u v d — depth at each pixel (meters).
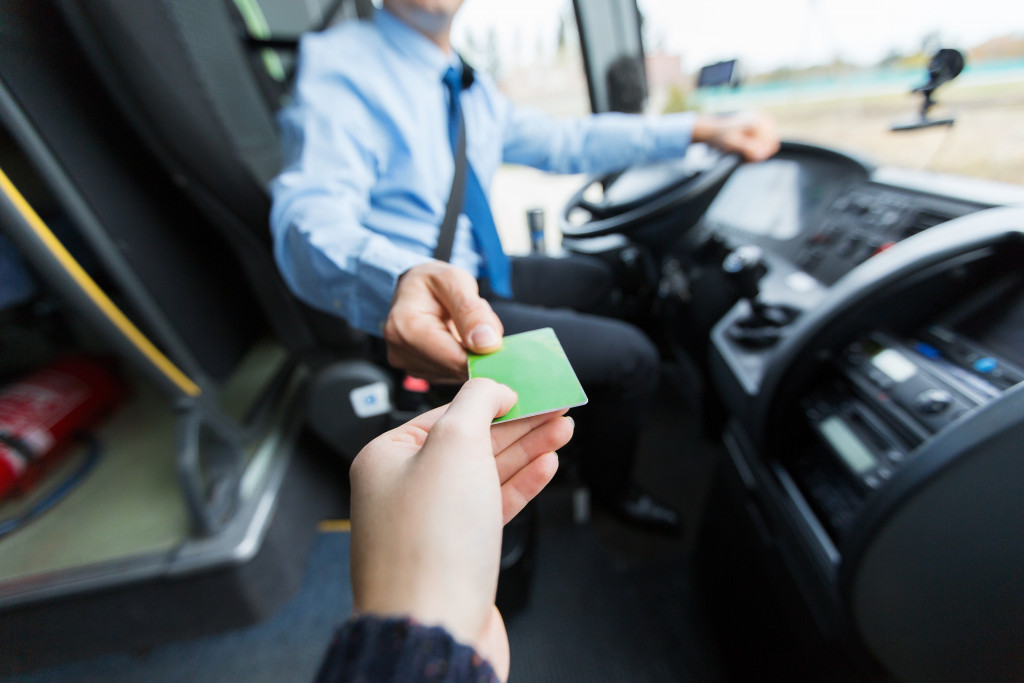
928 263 0.57
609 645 0.96
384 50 0.83
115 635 0.95
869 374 0.63
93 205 0.73
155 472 1.15
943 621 0.46
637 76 1.48
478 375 0.40
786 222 1.08
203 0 0.81
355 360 0.96
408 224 0.85
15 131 0.62
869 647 0.54
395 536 0.25
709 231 1.25
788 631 0.67
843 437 0.63
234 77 0.88
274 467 1.10
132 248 0.81
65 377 1.26
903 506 0.44
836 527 0.60
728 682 0.88
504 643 0.28
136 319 0.85
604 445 0.96
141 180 0.85
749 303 0.89
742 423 0.78
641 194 1.13
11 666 0.93
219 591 0.94
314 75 0.80
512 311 0.86
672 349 1.54
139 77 0.67
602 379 0.79
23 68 0.63
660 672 0.91
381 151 0.81
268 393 1.23
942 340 0.61
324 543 1.22
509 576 0.87
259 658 1.00
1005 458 0.38
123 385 1.42
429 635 0.21
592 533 1.19
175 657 1.02
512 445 0.36
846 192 0.97
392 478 0.28
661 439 1.46
